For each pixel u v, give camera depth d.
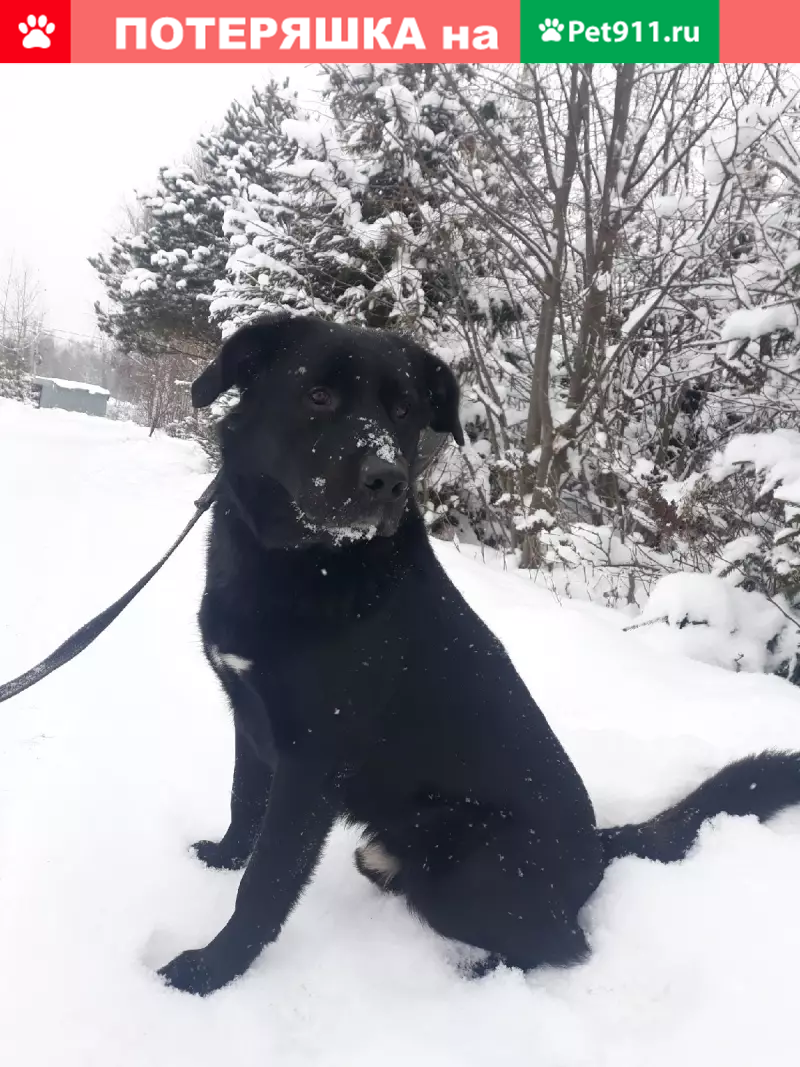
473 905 0.78
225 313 3.47
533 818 0.82
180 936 0.79
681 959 0.74
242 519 0.80
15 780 0.97
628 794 1.06
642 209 2.43
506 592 1.96
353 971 0.75
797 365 1.89
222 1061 0.64
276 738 0.76
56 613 1.61
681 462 2.52
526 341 3.06
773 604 1.70
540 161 2.79
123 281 6.06
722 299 2.25
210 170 6.78
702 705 1.35
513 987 0.74
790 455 1.56
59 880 0.80
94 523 2.56
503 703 0.85
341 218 3.00
